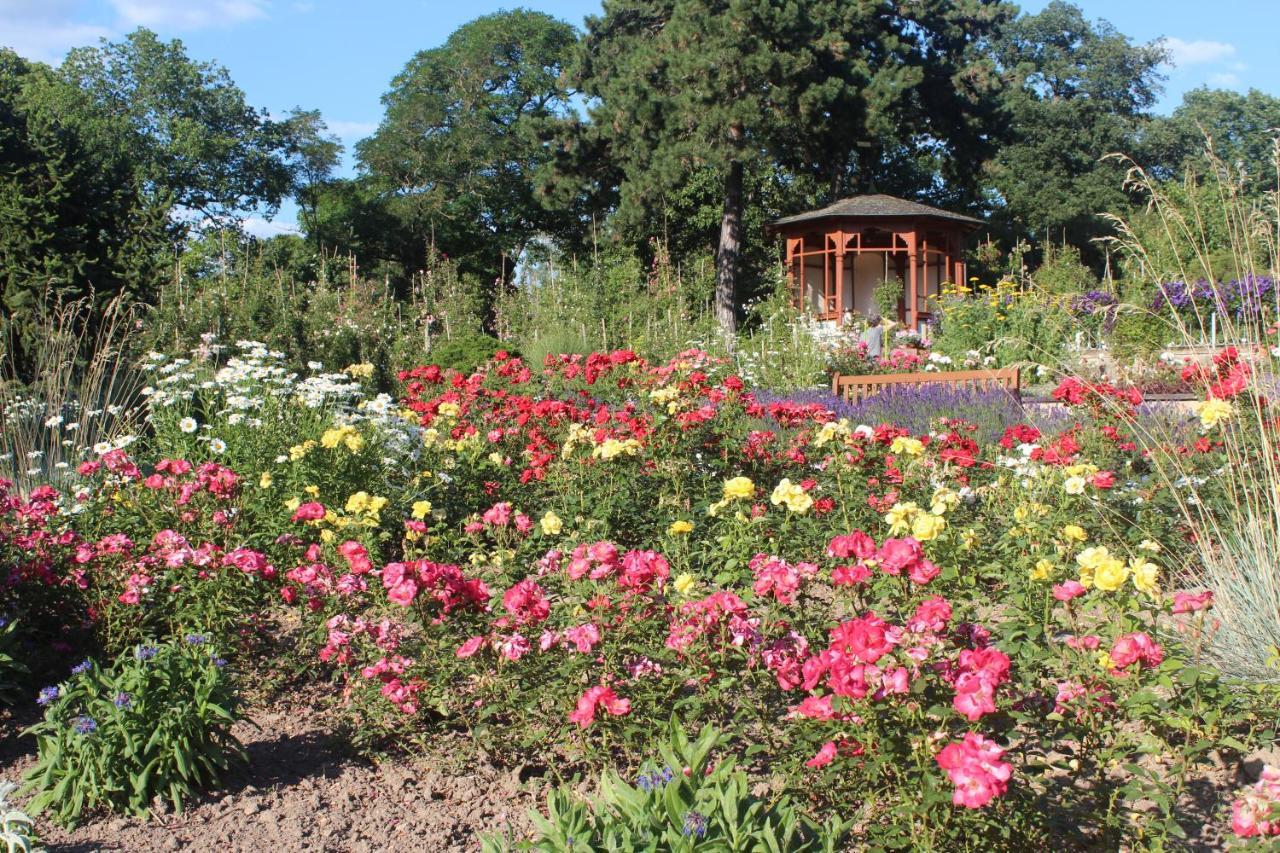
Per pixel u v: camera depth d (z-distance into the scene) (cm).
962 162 3609
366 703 375
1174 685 296
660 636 352
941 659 289
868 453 582
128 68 4344
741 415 703
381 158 4319
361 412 775
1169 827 271
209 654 368
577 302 2053
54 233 934
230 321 1372
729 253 3041
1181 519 499
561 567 413
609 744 345
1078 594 315
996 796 257
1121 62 4653
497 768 363
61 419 729
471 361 1552
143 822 327
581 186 3161
